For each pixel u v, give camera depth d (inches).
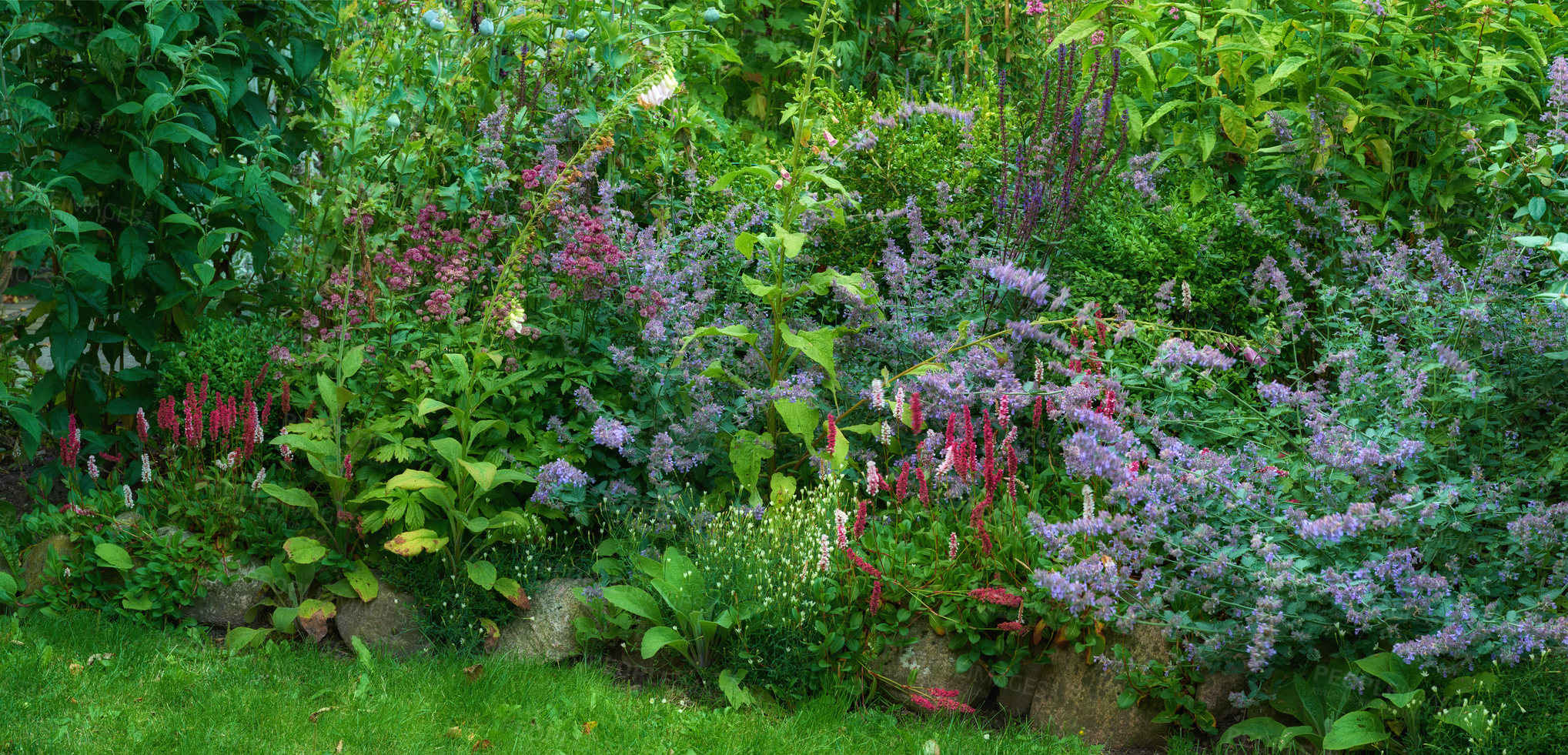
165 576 169.3
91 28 176.2
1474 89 196.7
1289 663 144.3
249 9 190.2
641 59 232.7
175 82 181.9
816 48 181.3
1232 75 203.5
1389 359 165.9
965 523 165.5
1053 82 229.6
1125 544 152.4
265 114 191.8
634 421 177.2
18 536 177.6
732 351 188.5
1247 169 206.8
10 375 197.5
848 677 155.9
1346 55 204.1
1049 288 190.9
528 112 216.4
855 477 179.2
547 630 165.3
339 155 206.7
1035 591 151.8
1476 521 141.4
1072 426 169.6
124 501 175.6
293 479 177.6
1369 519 134.0
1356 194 199.3
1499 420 158.1
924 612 156.2
